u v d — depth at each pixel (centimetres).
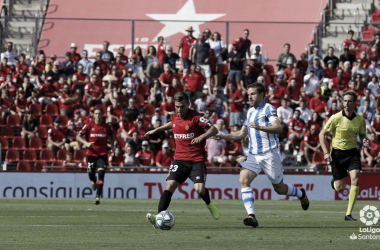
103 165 3281
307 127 4866
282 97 5281
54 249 1404
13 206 3117
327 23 6009
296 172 4322
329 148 4694
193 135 1927
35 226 2011
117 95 5081
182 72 5600
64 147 4712
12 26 6706
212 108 4978
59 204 3344
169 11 6888
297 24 6512
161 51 5809
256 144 1969
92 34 6631
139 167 4228
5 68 5431
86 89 5159
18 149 4759
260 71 5525
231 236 1694
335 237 1688
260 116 1955
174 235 1717
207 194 2019
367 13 6744
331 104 5012
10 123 4969
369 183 4334
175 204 3522
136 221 2245
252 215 1920
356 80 5434
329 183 4319
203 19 6806
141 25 6644
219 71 5581
